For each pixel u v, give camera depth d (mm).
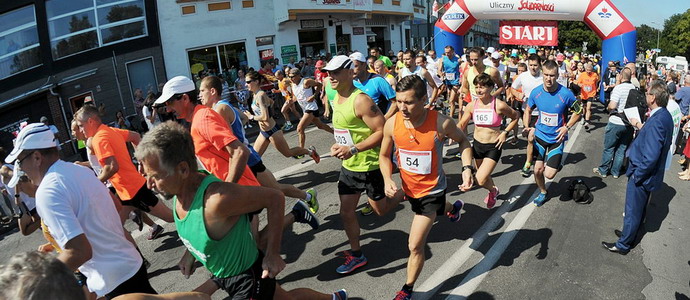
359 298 3439
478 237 4441
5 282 1101
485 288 3547
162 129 1946
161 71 14320
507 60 13742
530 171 6434
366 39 20531
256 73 6074
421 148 3088
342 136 3754
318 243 4406
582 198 5301
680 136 8266
